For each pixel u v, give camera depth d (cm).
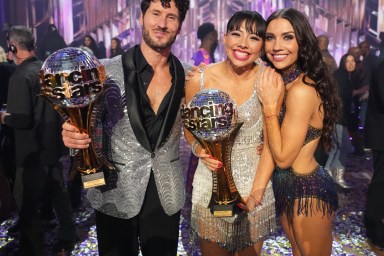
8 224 382
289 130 186
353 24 1614
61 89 146
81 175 163
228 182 171
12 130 335
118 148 191
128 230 199
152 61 192
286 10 191
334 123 198
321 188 200
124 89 188
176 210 202
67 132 154
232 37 192
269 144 191
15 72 288
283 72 200
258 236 212
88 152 161
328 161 498
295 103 185
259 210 210
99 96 156
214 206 173
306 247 205
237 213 194
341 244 342
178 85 194
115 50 941
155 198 198
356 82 708
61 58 147
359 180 531
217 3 1658
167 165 197
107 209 195
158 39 184
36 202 302
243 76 203
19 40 288
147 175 194
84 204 438
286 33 188
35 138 297
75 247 332
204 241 217
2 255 319
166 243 203
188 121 162
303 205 200
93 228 372
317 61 191
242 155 205
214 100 158
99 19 1653
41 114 298
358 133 662
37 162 299
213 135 161
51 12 1598
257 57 195
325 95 189
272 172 201
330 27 1625
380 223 330
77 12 1636
